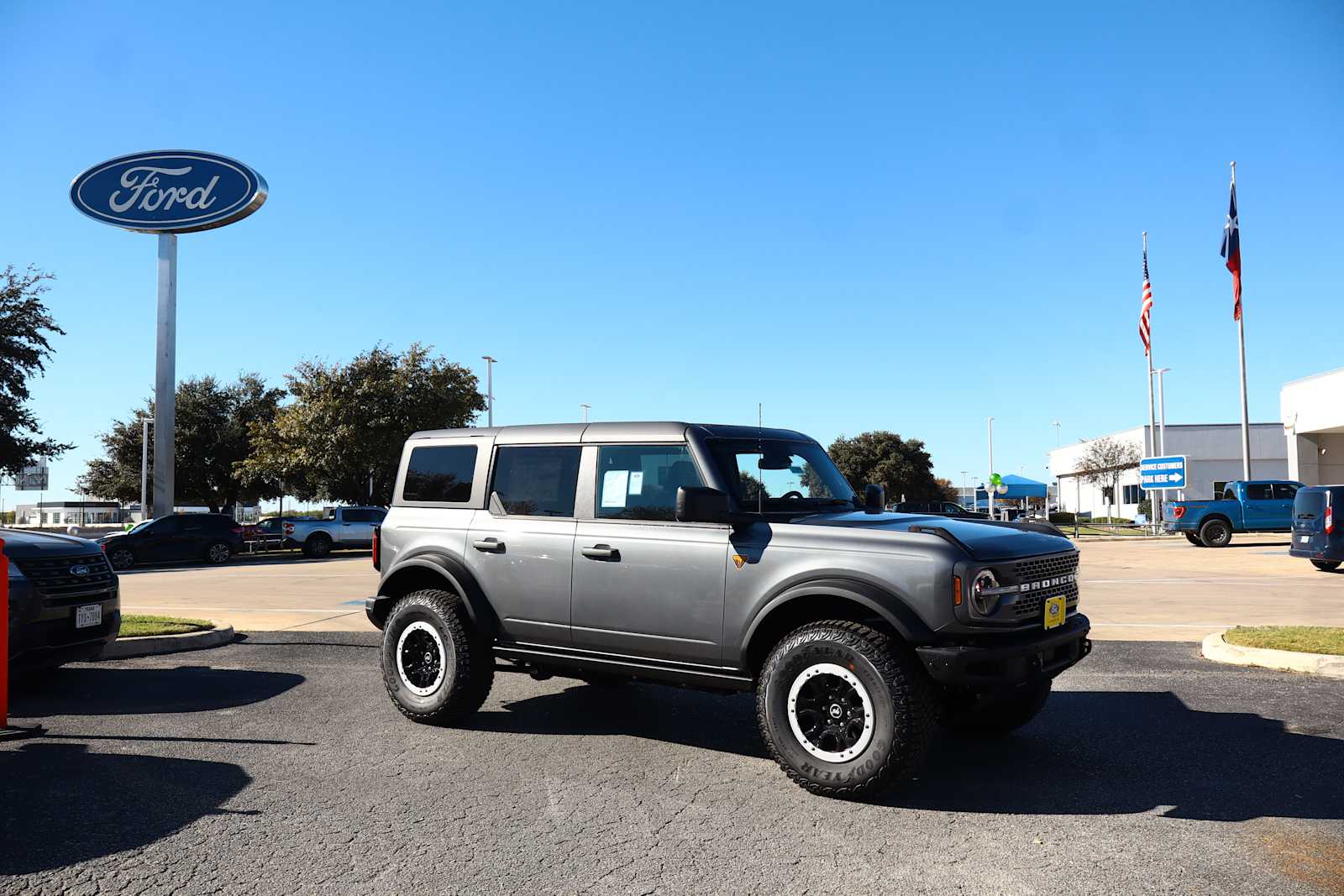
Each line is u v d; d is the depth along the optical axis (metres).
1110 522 54.62
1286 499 26.41
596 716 6.32
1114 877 3.56
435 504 6.34
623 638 5.30
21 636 6.34
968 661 4.25
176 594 15.68
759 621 4.77
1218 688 7.06
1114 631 10.05
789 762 4.57
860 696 4.39
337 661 8.45
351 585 17.44
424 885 3.50
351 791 4.66
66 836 3.99
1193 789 4.66
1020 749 5.42
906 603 4.42
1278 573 17.41
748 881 3.54
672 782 4.82
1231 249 31.19
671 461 5.36
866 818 4.25
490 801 4.50
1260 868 3.64
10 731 5.65
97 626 6.96
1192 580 16.09
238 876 3.58
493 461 6.13
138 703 6.71
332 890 3.45
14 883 3.49
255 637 10.01
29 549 6.57
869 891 3.45
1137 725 5.98
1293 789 4.64
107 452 46.25
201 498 45.06
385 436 36.16
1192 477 50.28
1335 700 6.62
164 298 28.12
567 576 5.52
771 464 5.57
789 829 4.11
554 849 3.87
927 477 70.81
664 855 3.81
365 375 36.72
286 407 38.06
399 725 6.05
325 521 29.77
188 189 27.73
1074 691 7.01
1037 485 50.69
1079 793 4.60
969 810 4.35
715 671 5.00
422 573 6.35
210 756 5.29
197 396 43.88
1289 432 37.78
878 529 4.67
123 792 4.61
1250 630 8.95
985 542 4.61
